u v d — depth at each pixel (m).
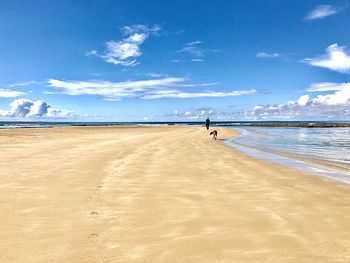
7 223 6.20
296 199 8.65
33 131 42.97
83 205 7.51
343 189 10.26
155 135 37.81
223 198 8.53
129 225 6.25
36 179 10.19
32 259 4.72
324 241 5.64
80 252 4.99
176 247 5.28
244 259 4.89
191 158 16.64
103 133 41.97
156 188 9.46
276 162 16.83
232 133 49.94
